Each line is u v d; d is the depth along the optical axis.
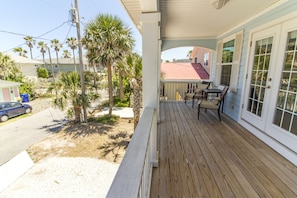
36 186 3.52
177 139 2.66
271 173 1.76
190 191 1.50
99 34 6.22
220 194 1.47
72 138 5.79
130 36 6.81
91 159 4.52
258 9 2.68
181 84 7.15
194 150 2.29
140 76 5.53
